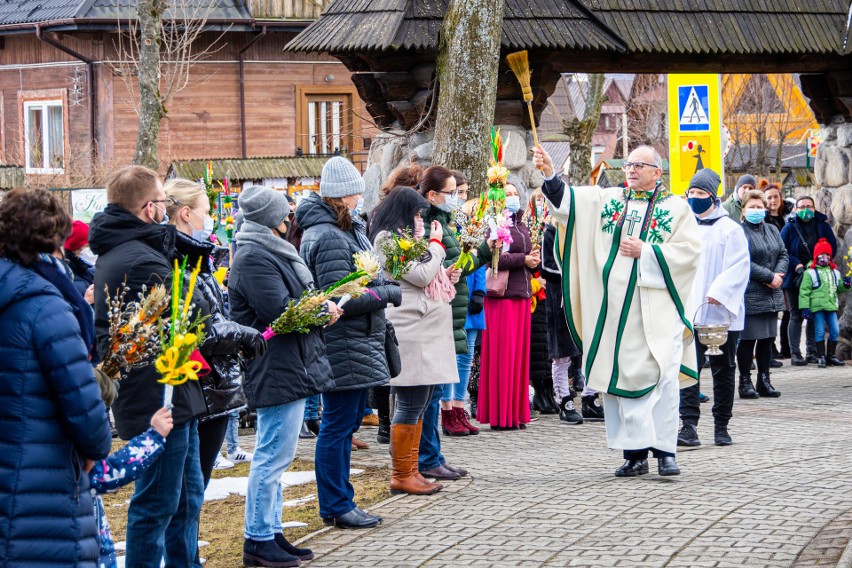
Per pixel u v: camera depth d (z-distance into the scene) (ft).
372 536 22.35
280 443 20.74
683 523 22.57
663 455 27.32
